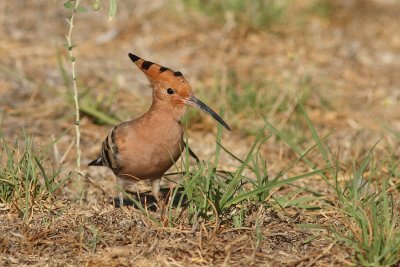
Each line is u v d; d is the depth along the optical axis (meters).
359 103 16.00
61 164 11.88
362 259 8.19
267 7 19.25
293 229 9.38
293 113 14.72
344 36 19.75
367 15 21.42
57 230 9.21
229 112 14.59
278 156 13.04
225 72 16.36
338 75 17.41
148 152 9.55
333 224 9.51
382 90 16.78
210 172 9.34
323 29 20.03
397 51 19.19
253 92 14.93
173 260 8.49
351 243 8.48
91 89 15.62
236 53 17.88
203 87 15.61
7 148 10.05
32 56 17.11
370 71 17.84
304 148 13.37
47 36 18.25
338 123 14.90
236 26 18.88
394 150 13.03
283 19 19.56
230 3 19.30
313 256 8.57
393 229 8.63
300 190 10.45
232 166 12.45
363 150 13.27
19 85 15.66
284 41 18.77
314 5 21.11
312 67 17.64
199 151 13.22
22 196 9.81
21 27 18.67
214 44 18.28
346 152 13.19
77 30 18.72
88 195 10.80
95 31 18.72
